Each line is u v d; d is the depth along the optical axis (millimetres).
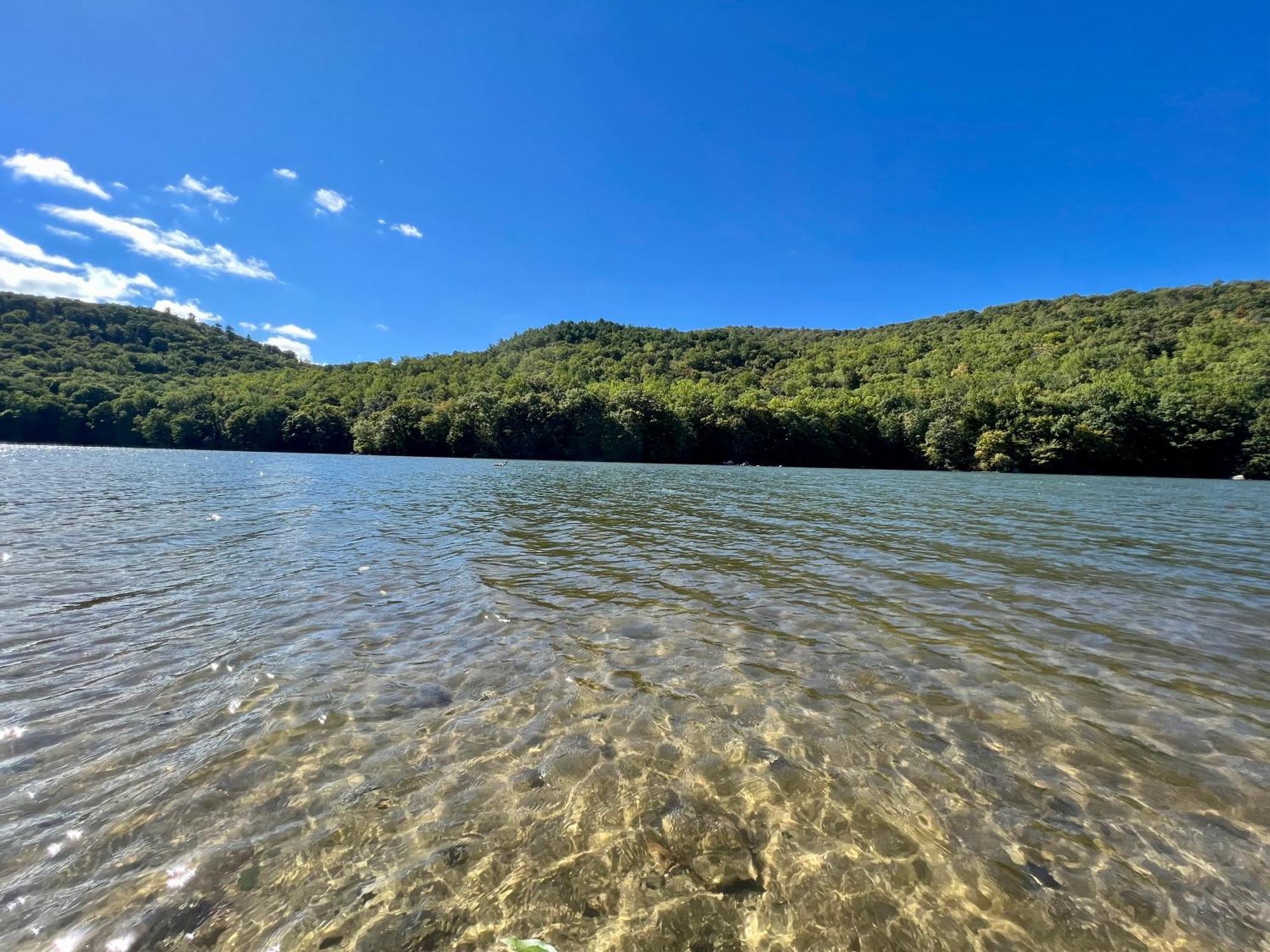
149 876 3078
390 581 9023
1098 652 6406
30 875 3059
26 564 9531
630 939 2773
